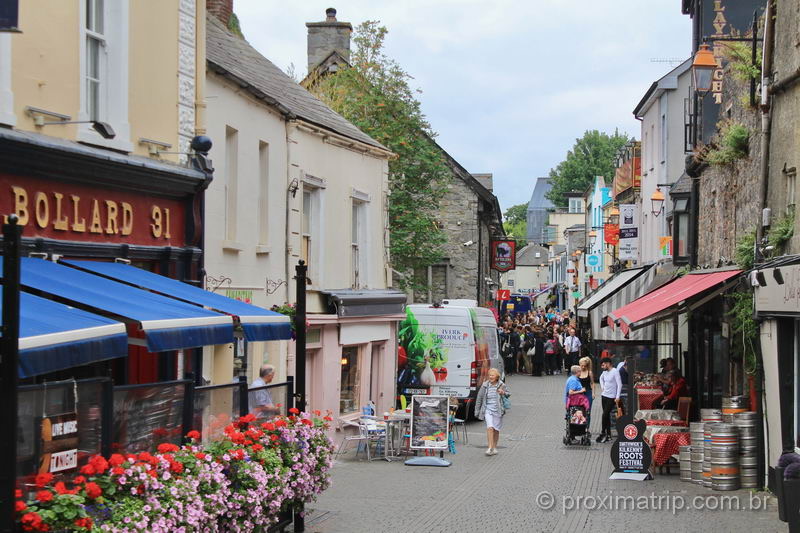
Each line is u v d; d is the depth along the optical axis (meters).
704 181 21.42
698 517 12.48
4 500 5.87
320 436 11.59
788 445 13.79
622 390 23.20
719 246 19.55
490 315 29.31
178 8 13.09
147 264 12.35
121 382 11.88
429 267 40.28
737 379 16.84
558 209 111.00
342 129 21.72
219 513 8.37
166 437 8.47
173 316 9.01
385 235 24.17
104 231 11.20
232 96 15.22
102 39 11.55
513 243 51.03
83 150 10.44
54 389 6.73
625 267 43.31
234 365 15.48
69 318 7.59
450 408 19.97
